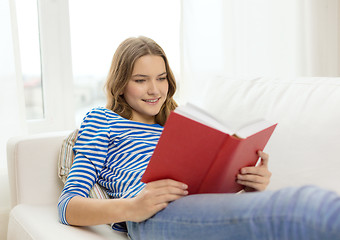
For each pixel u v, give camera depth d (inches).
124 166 49.1
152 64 51.1
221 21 86.9
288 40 94.0
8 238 50.6
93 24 82.7
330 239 25.7
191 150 35.3
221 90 58.0
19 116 69.6
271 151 49.0
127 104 54.0
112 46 84.8
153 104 52.4
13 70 68.4
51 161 53.7
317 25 96.0
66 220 43.4
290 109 49.4
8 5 67.3
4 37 67.4
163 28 87.2
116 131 51.0
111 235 44.2
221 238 32.7
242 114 53.4
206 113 37.6
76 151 50.0
